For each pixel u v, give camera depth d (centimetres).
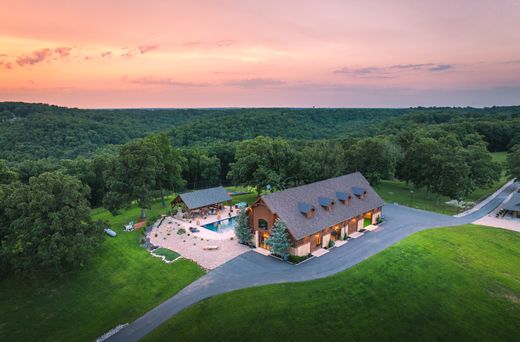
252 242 4638
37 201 3453
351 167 8256
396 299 3172
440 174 7219
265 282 3494
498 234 5034
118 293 3347
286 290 3306
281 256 4156
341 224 4816
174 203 6419
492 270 3800
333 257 4169
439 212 6431
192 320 2869
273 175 6588
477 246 4481
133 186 5659
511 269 3894
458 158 6938
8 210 3462
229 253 4338
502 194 8025
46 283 3506
